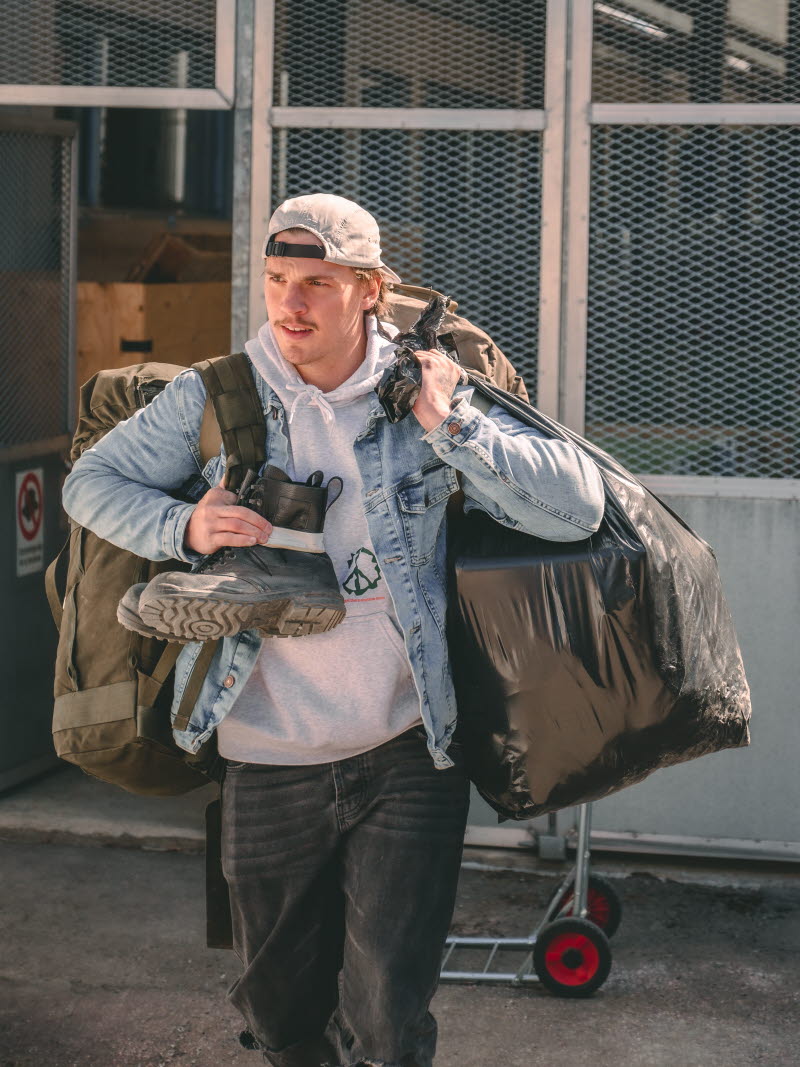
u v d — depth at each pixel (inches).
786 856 194.5
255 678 105.2
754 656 191.6
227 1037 150.0
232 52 189.6
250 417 102.7
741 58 183.9
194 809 213.0
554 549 106.5
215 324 263.0
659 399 191.6
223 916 120.1
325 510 99.6
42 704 225.1
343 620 102.0
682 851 196.2
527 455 100.8
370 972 103.0
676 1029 152.3
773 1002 159.2
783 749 192.7
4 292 212.1
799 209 185.8
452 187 190.9
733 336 189.2
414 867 104.0
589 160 187.8
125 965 166.4
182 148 324.8
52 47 191.6
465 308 192.9
